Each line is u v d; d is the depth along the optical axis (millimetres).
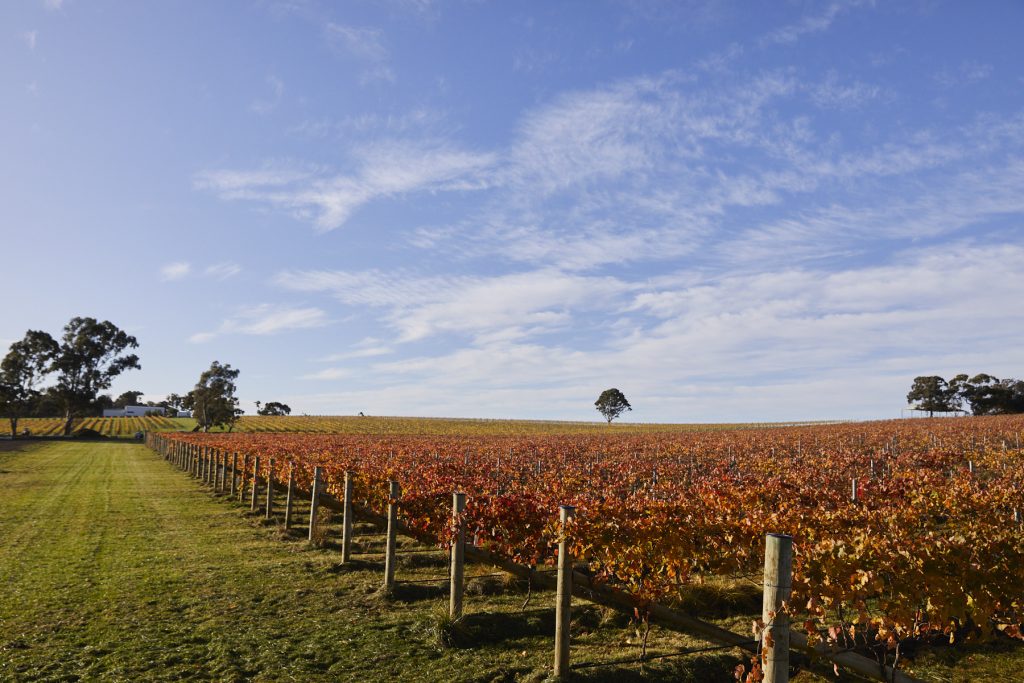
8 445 61188
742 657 7309
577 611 8672
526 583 9984
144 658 7285
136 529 15617
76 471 33562
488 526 8766
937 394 100125
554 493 12258
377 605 9328
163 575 10977
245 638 7969
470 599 9445
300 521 16859
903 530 8266
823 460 22547
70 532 15133
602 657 7297
